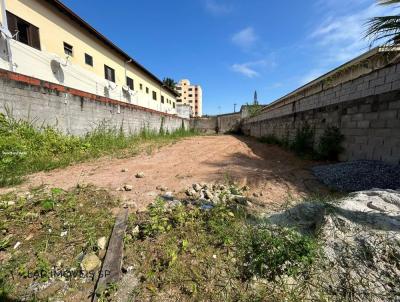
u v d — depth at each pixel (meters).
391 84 3.62
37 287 1.44
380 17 2.70
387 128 3.71
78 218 2.24
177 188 3.36
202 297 1.35
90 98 6.69
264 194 3.21
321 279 1.40
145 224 2.14
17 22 6.39
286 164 5.37
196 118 22.70
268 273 1.50
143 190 3.20
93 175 3.84
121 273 1.56
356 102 4.53
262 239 1.73
